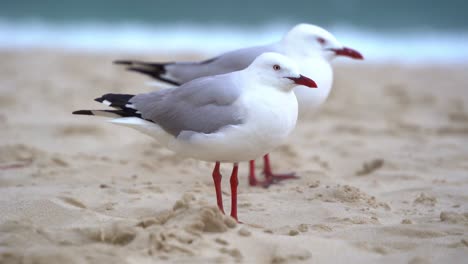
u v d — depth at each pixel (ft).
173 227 28.02
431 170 44.75
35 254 25.26
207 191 38.68
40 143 51.57
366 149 51.93
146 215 33.22
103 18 144.77
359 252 27.55
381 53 118.93
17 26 133.08
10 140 51.88
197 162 44.88
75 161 44.50
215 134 31.55
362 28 143.02
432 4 154.51
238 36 132.36
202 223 28.22
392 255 27.17
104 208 33.99
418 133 58.59
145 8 150.41
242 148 31.86
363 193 37.86
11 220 29.53
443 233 29.86
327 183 41.39
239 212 34.65
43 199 33.14
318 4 151.12
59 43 118.52
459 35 136.15
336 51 44.57
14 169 42.11
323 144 54.08
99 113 34.60
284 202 36.47
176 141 33.14
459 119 65.46
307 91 42.91
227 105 31.96
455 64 106.93
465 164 46.32
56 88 75.87
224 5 153.17
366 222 32.50
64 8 148.25
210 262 25.81
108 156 47.11
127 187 38.24
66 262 25.07
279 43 44.98
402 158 47.83
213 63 45.27
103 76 84.43
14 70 87.35
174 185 39.34
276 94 32.07
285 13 152.05
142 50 111.75
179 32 135.23
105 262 25.38
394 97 77.05
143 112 33.81
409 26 143.33
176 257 26.11
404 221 32.01
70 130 56.03
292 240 28.19
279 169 45.83
